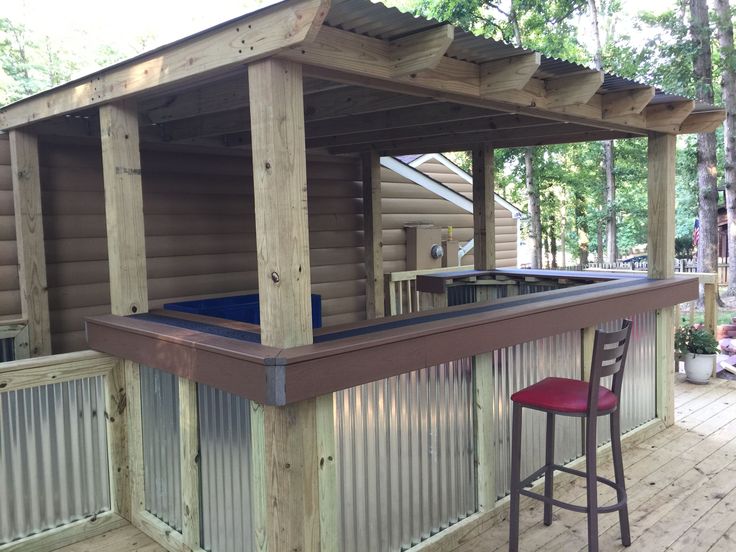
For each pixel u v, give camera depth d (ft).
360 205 21.70
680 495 12.23
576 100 10.89
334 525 8.39
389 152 20.84
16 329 13.35
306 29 6.63
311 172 20.13
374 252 21.06
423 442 10.04
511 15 52.19
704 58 39.86
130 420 11.07
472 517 10.85
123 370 11.11
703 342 20.27
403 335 8.60
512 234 30.37
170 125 16.21
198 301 14.67
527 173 55.42
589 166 71.97
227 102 11.79
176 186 16.80
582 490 12.51
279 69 7.48
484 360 10.85
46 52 70.54
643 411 15.65
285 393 7.22
